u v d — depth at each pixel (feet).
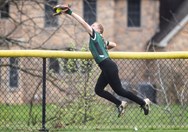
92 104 100.48
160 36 236.84
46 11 144.25
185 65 103.19
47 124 97.25
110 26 262.47
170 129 98.32
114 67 81.76
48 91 109.91
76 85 101.19
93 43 81.92
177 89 105.29
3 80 107.34
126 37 272.10
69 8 81.56
